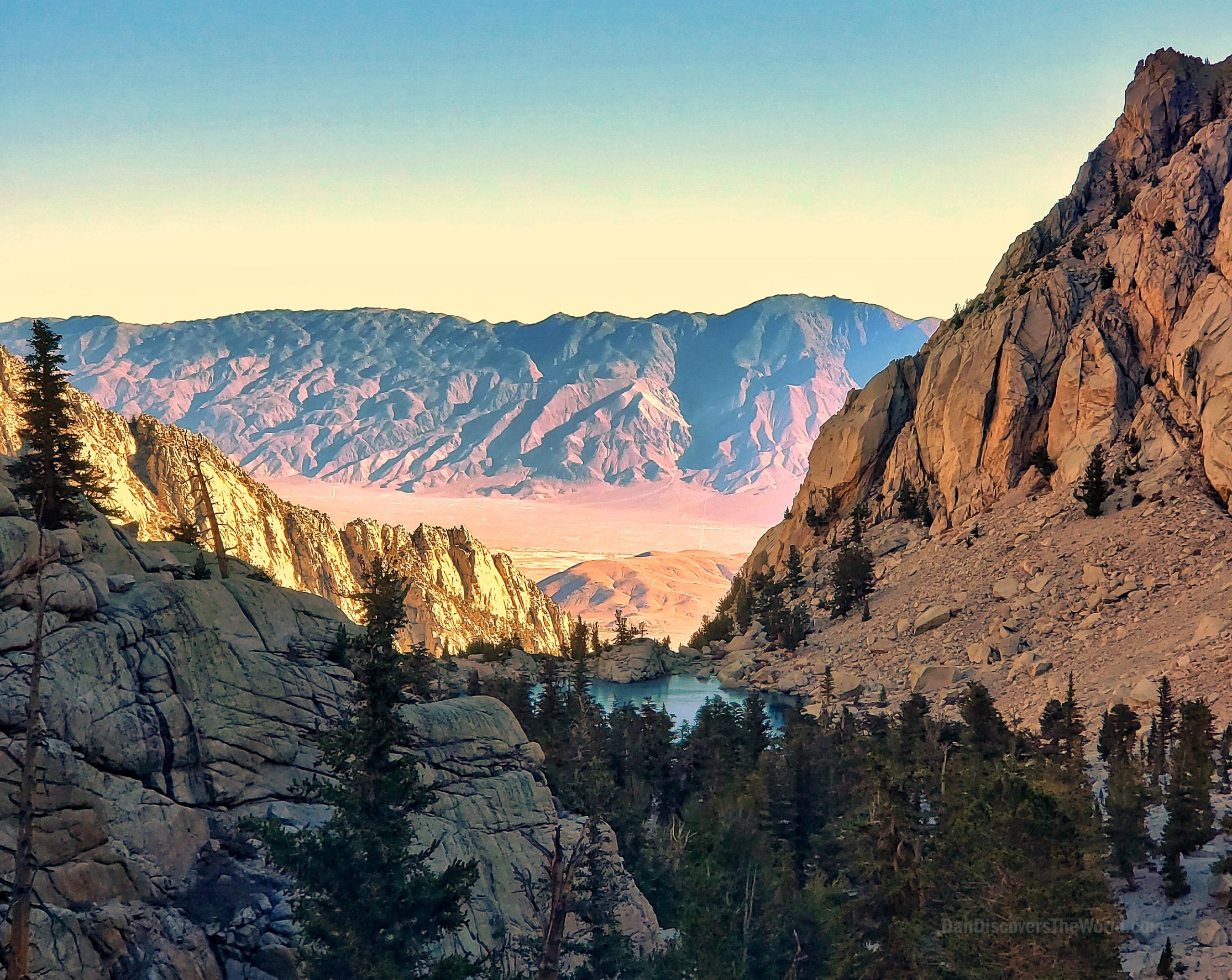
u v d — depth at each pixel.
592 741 97.62
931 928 47.84
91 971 35.47
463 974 39.41
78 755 39.28
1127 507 157.00
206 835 41.69
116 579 45.91
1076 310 187.75
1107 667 126.44
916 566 178.88
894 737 95.88
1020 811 45.03
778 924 54.00
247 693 45.81
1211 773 87.94
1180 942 59.03
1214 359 158.00
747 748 105.81
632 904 50.94
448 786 48.31
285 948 39.03
